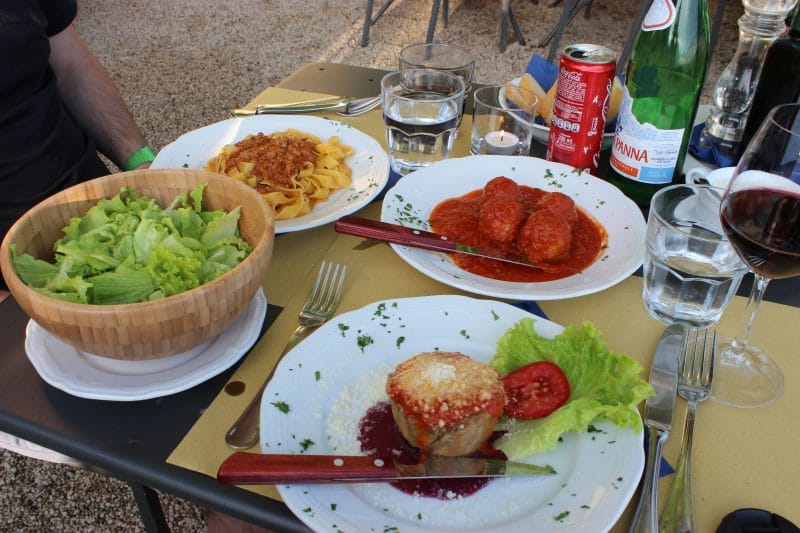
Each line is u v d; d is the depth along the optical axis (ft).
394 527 2.30
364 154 4.75
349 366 2.98
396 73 5.32
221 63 15.74
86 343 2.71
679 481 2.53
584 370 2.81
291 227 3.86
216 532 4.02
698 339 3.27
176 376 2.94
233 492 2.57
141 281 2.89
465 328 3.19
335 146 4.73
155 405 2.92
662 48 4.35
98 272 3.04
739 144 4.66
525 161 4.50
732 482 2.59
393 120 4.73
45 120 5.49
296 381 2.85
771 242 2.76
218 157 4.57
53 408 2.90
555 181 4.38
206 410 2.90
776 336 3.34
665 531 2.37
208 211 3.53
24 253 3.08
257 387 3.02
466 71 5.95
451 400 2.53
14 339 3.25
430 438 2.51
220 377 3.07
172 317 2.68
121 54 16.15
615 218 4.03
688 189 3.67
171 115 13.52
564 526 2.28
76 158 5.88
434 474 2.44
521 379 2.76
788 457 2.70
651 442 2.68
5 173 5.31
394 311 3.24
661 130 4.11
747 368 3.10
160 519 3.99
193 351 3.10
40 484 7.02
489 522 2.35
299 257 3.90
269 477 2.38
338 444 2.64
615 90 4.98
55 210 3.27
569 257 3.79
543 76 5.51
